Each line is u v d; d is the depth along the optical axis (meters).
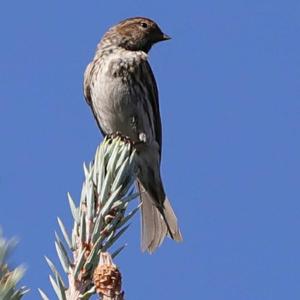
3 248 2.59
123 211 4.56
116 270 3.20
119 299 3.18
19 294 2.67
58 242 3.90
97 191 4.60
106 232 4.22
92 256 3.86
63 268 3.83
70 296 3.70
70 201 4.29
